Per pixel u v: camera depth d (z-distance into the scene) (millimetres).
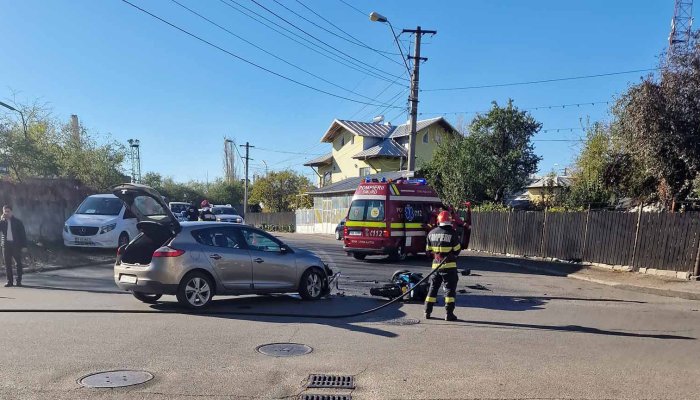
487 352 6789
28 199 16938
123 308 8992
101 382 5246
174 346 6641
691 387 5570
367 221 17688
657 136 14859
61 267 14406
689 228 13727
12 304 9055
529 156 26609
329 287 10961
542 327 8453
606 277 14508
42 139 22203
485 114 27188
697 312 9961
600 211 16781
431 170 29531
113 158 25953
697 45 14492
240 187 71125
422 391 5258
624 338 7750
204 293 9031
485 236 23047
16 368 5605
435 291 8961
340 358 6320
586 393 5316
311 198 50188
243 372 5703
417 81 22719
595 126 24797
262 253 9836
